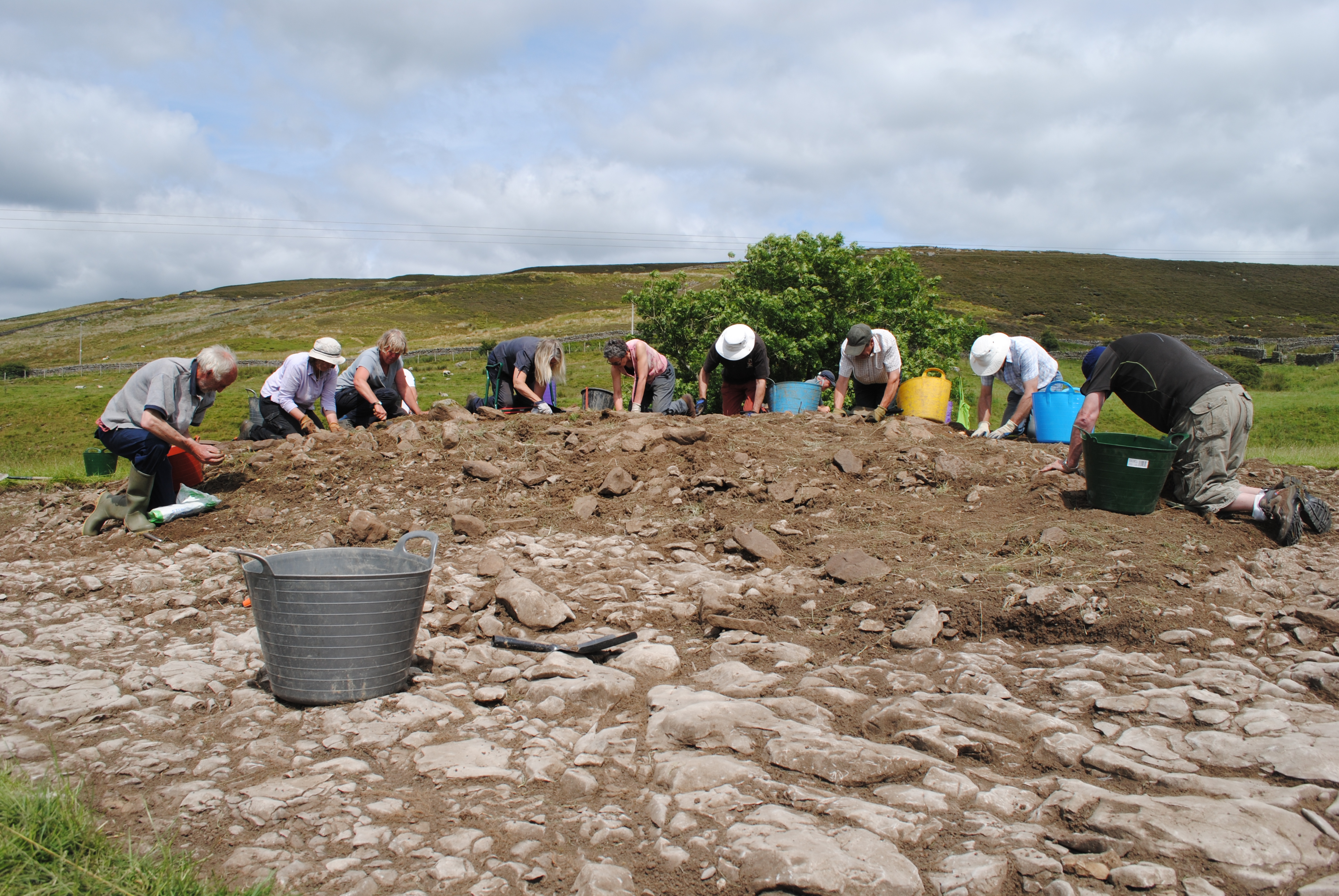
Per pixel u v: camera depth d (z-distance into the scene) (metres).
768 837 2.20
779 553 4.79
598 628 4.02
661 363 8.95
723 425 7.51
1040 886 2.04
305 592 3.05
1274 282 102.19
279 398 7.98
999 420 18.47
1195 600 3.79
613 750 2.77
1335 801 2.32
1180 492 4.82
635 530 5.57
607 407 9.14
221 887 2.05
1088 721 2.91
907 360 16.64
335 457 7.05
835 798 2.40
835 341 16.95
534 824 2.36
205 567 5.18
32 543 6.20
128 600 4.58
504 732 2.96
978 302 90.38
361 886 2.08
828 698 3.09
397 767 2.72
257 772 2.69
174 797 2.50
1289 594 3.91
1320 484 6.80
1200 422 4.67
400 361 8.80
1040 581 3.97
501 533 5.59
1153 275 106.62
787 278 17.78
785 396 8.87
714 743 2.77
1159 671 3.24
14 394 44.09
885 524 5.14
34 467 11.30
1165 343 4.83
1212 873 2.05
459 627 4.07
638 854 2.23
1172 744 2.71
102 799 2.48
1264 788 2.41
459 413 7.94
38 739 2.88
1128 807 2.29
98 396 40.25
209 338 103.06
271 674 3.20
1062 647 3.54
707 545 5.16
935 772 2.53
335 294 143.00
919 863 2.13
